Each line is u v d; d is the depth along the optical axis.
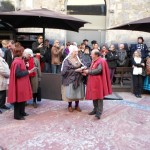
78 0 14.92
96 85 7.10
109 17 14.64
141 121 7.13
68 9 14.92
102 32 15.05
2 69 7.43
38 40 10.39
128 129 6.54
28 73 6.95
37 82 7.94
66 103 8.79
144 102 9.14
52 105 8.52
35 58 7.99
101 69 7.06
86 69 7.43
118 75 10.88
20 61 6.87
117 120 7.16
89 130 6.41
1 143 5.64
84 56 9.74
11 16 9.80
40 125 6.68
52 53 10.59
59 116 7.39
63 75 7.62
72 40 15.02
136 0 14.55
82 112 7.80
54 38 14.40
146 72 10.02
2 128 6.45
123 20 14.62
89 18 15.03
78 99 7.64
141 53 10.69
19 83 6.84
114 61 10.77
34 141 5.75
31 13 9.55
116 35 14.63
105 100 9.29
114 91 10.73
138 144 5.70
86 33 15.07
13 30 12.99
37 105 8.49
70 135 6.10
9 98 6.84
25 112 7.64
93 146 5.55
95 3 15.01
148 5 14.59
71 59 7.59
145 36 14.59
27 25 11.29
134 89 10.04
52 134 6.14
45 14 9.64
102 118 7.28
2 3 14.19
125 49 12.33
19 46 6.96
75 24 10.80
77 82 7.54
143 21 9.99
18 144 5.60
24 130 6.34
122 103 8.91
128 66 11.20
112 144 5.67
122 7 14.55
